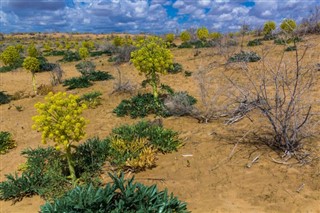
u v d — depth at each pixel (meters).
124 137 6.66
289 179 4.93
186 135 7.17
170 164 5.96
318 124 6.50
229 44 18.09
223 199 4.66
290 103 5.48
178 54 19.89
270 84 9.53
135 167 5.85
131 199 3.91
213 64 14.32
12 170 6.84
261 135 6.47
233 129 7.08
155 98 9.05
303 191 4.60
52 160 6.30
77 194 4.11
